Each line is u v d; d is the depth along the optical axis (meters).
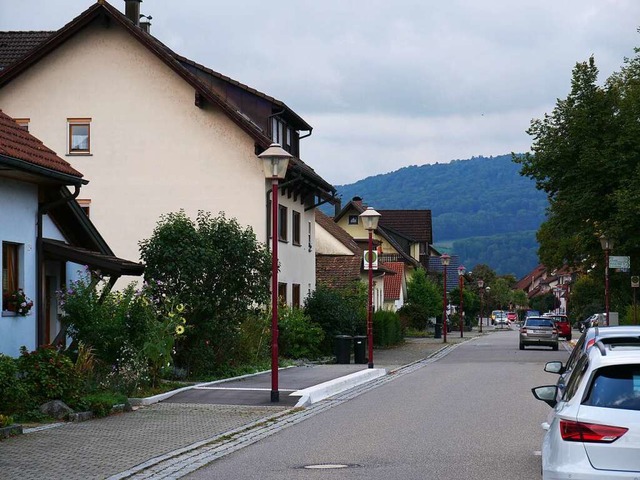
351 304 43.72
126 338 21.70
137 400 20.33
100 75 38.28
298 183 41.47
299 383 25.03
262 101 40.31
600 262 43.47
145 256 26.55
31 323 21.58
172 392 21.91
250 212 37.53
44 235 23.20
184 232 26.50
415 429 16.73
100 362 21.34
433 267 118.81
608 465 7.52
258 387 23.88
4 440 14.92
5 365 16.78
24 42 42.81
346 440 15.38
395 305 79.69
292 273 42.06
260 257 27.84
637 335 9.23
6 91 38.62
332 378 26.78
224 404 20.64
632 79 44.97
